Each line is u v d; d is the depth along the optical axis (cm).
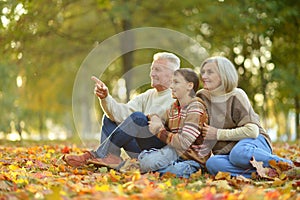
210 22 1596
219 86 548
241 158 530
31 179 484
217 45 1605
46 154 716
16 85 1623
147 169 543
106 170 552
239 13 1424
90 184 478
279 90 1638
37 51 1605
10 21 1224
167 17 1714
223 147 558
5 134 1709
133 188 436
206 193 407
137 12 1714
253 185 488
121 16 1606
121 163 558
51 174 524
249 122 550
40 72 1636
